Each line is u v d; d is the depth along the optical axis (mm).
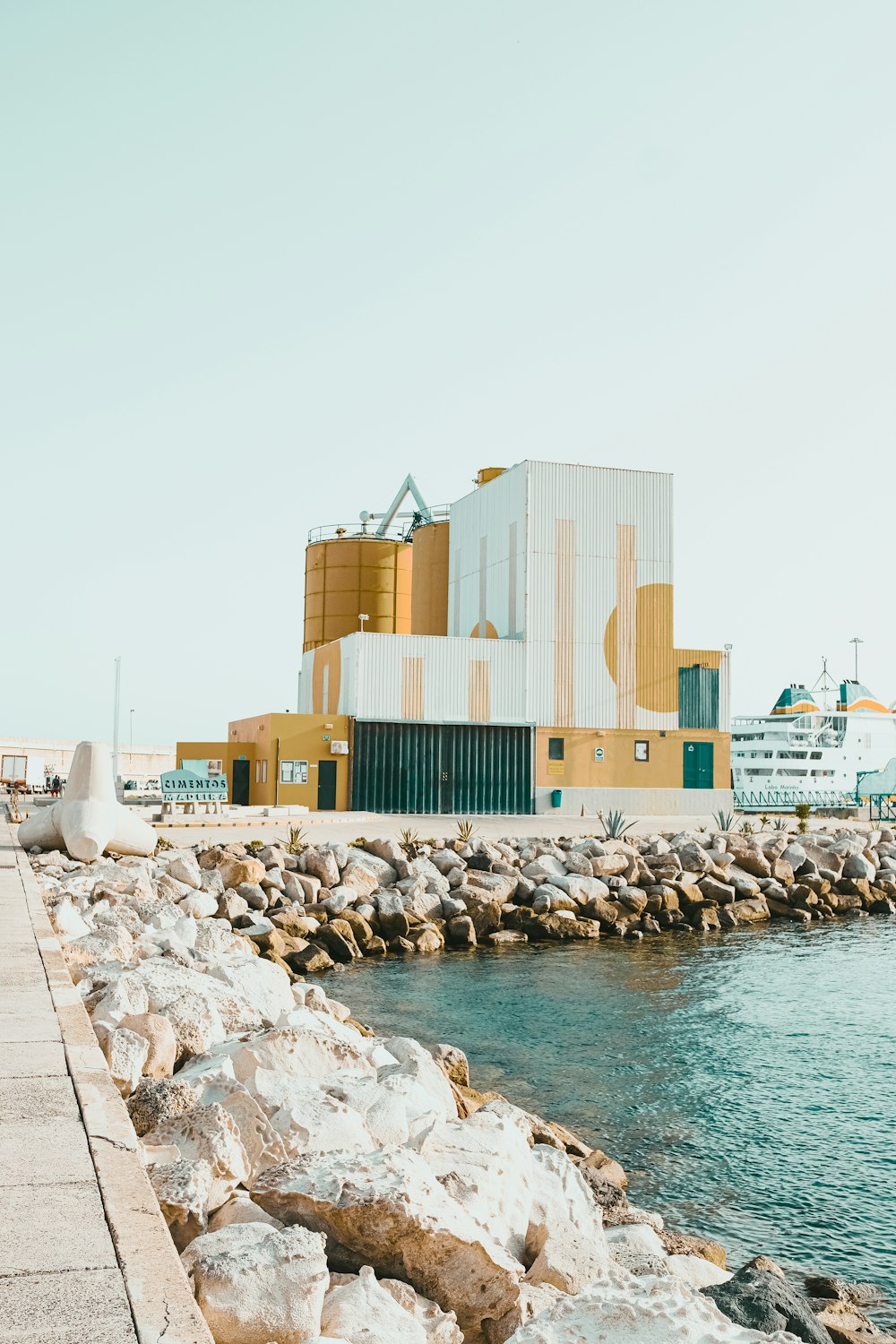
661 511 49375
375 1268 5098
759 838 36000
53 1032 7336
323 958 22359
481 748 46344
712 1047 16609
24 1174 4703
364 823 40094
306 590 62500
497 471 55062
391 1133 6828
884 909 33375
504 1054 16109
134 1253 3939
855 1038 17266
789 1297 6941
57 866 21516
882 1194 11070
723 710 49344
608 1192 8828
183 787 39781
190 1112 6160
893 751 78562
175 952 12930
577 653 47844
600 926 28094
